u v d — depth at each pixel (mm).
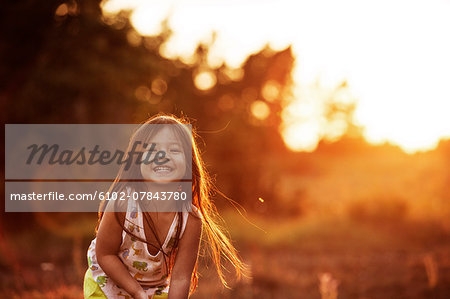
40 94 16812
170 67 24531
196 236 3283
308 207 28359
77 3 16859
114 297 3182
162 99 23859
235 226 18312
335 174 49062
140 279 3203
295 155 49750
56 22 16734
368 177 44062
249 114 31328
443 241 16906
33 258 11000
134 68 18000
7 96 16578
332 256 14484
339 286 9180
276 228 19484
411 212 20453
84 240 14164
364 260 13375
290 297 8078
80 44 17062
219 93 29562
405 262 12383
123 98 17734
